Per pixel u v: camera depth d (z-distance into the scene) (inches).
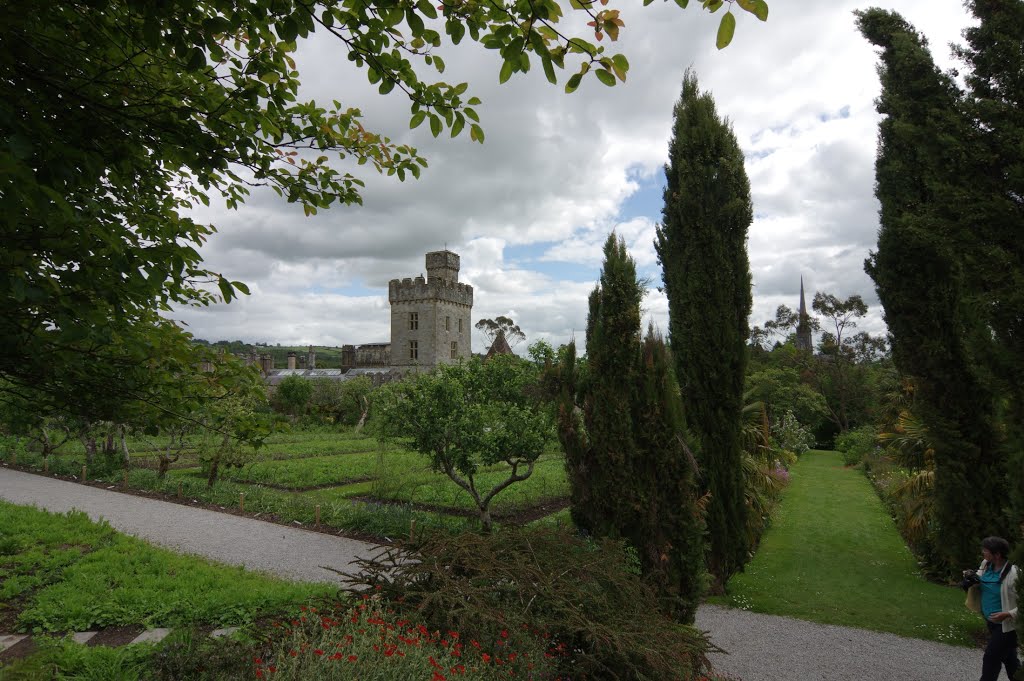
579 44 94.3
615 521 302.7
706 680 223.3
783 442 1244.5
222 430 150.6
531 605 184.2
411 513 566.9
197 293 146.6
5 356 103.8
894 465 823.7
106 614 285.0
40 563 362.0
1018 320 199.9
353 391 1775.3
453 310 2393.0
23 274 86.2
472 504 659.4
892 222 405.4
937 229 242.8
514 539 208.5
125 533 488.1
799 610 379.2
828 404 1749.5
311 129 140.9
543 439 463.2
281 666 133.6
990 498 387.5
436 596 170.2
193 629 266.7
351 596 188.2
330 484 802.2
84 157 90.4
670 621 205.2
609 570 203.9
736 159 436.5
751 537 505.4
